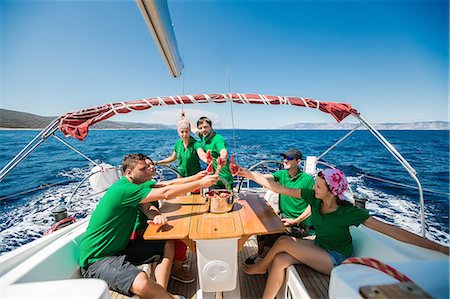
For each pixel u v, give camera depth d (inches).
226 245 66.4
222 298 77.2
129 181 74.7
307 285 62.9
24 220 195.9
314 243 78.5
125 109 84.4
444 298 26.6
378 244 71.2
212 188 105.5
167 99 85.1
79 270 73.7
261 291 82.4
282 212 104.8
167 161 122.1
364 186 293.4
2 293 42.9
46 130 82.8
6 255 61.8
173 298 65.1
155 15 56.3
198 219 73.5
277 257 70.8
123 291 62.3
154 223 70.1
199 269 68.6
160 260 74.0
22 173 373.4
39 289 43.9
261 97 87.0
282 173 105.5
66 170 394.3
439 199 245.1
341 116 91.4
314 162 143.7
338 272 38.0
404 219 197.8
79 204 220.5
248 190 166.2
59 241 74.0
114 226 68.6
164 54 82.7
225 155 95.0
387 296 28.4
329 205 69.6
